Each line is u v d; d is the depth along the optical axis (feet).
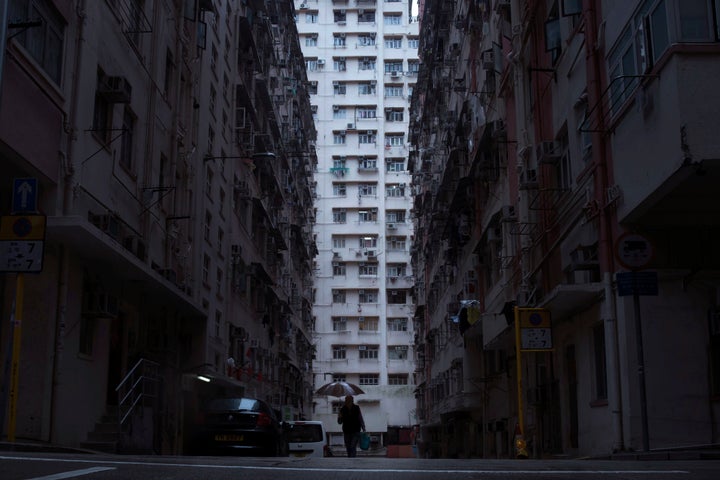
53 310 48.29
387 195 254.27
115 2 60.95
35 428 46.01
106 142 59.06
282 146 160.45
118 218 57.36
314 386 239.91
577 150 57.93
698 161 39.14
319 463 27.37
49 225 46.24
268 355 142.41
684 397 45.52
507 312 74.69
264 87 134.00
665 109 41.32
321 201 253.44
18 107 44.34
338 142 257.96
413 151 196.65
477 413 113.39
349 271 248.32
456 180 120.26
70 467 21.68
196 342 87.25
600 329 52.90
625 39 47.37
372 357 242.78
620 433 47.34
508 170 83.15
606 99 50.55
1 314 46.68
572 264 53.16
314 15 267.39
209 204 97.71
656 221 47.11
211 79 99.60
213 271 98.94
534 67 71.26
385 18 268.41
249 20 124.98
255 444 58.29
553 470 23.72
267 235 144.46
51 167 48.91
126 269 57.72
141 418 53.78
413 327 243.60
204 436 58.44
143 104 68.33
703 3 40.63
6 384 37.78
